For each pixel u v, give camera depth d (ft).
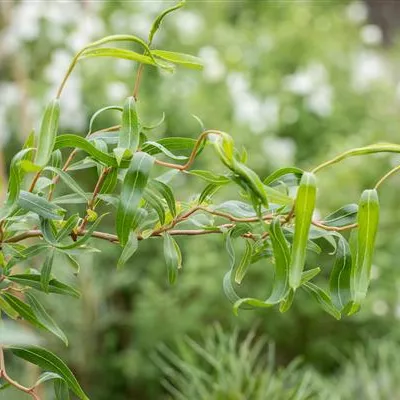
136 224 3.63
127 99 3.50
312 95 15.28
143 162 3.35
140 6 15.06
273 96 15.35
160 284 13.15
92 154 3.47
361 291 3.32
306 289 3.70
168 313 12.30
